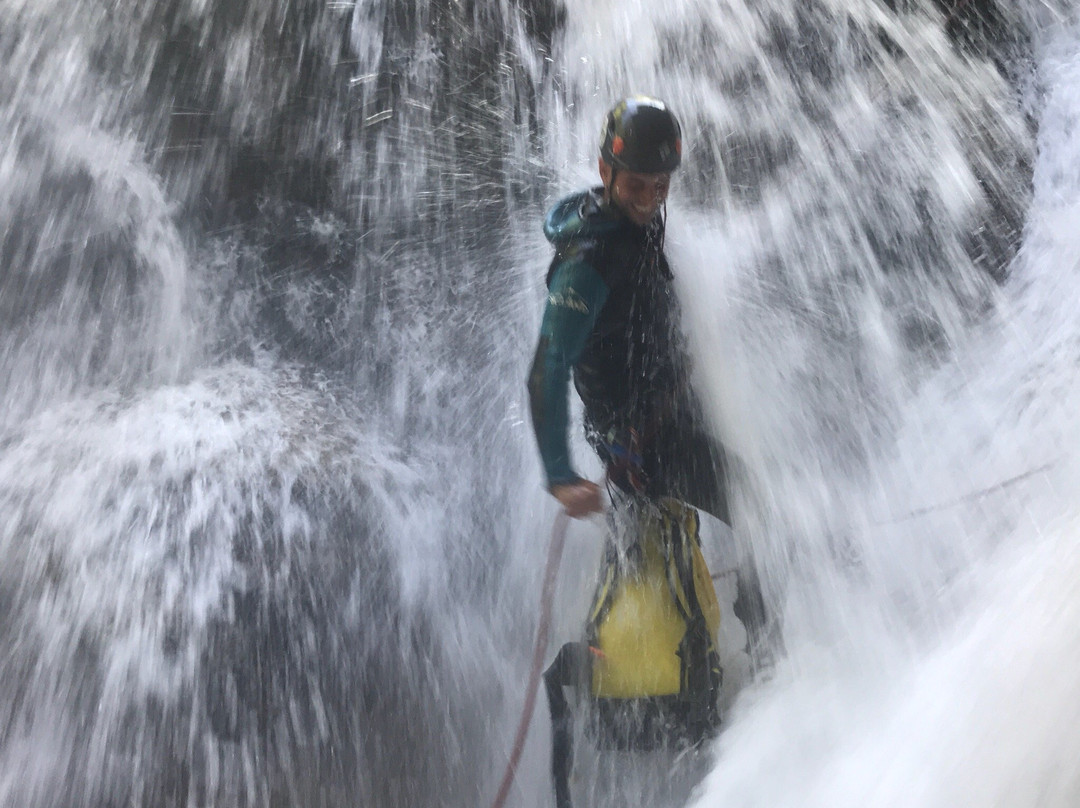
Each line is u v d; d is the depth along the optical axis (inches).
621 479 100.4
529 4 195.0
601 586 101.0
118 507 127.3
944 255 173.9
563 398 92.4
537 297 172.2
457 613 128.3
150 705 110.0
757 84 193.9
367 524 132.8
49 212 172.9
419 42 189.0
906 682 98.0
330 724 113.6
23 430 145.4
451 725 116.9
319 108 184.2
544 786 109.7
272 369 165.3
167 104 179.9
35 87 176.4
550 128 194.5
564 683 99.9
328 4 182.5
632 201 92.5
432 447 152.4
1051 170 176.1
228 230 179.2
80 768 106.0
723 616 111.8
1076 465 122.5
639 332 96.3
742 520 107.2
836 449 136.4
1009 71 185.0
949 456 137.1
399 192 184.4
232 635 116.3
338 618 121.9
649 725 97.3
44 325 165.2
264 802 106.9
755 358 132.3
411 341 170.2
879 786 86.3
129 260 174.1
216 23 180.7
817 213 176.7
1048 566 102.3
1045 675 85.4
